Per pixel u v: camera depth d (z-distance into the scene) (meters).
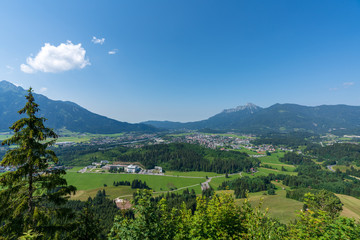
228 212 13.55
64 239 14.45
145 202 12.88
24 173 12.26
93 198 108.75
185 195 115.50
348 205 83.69
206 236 12.14
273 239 9.45
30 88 13.03
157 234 12.70
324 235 8.81
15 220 12.09
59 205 13.84
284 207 79.44
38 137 13.04
